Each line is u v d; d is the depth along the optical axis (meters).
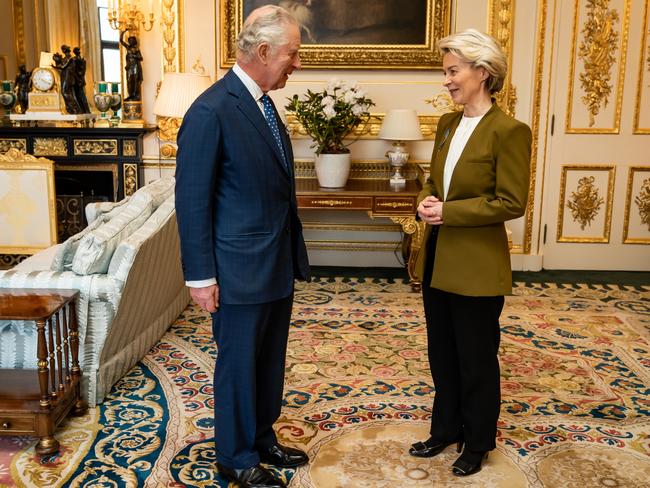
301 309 4.64
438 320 2.63
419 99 5.53
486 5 5.39
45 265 3.91
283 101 5.57
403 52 5.41
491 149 2.38
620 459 2.76
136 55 5.41
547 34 5.46
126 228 3.33
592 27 5.52
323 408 3.19
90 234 3.08
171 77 5.00
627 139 5.69
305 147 5.65
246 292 2.31
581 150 5.71
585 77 5.59
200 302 2.32
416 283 5.12
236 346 2.38
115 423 3.00
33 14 5.41
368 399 3.29
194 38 5.49
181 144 2.25
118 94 5.57
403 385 3.46
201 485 2.52
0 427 2.68
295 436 2.92
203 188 2.22
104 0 5.45
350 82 4.97
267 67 2.28
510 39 5.46
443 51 2.43
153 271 3.49
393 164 5.28
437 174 2.58
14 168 4.90
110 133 5.32
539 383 3.51
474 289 2.42
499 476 2.62
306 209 5.54
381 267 5.86
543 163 5.69
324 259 5.89
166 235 3.54
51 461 2.67
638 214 5.82
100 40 5.50
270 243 2.34
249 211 2.30
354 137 5.59
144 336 3.71
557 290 5.22
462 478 2.60
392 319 4.46
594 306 4.82
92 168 5.41
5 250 4.98
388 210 4.99
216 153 2.22
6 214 4.96
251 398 2.44
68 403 2.93
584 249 5.87
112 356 3.31
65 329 2.94
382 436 2.93
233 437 2.45
